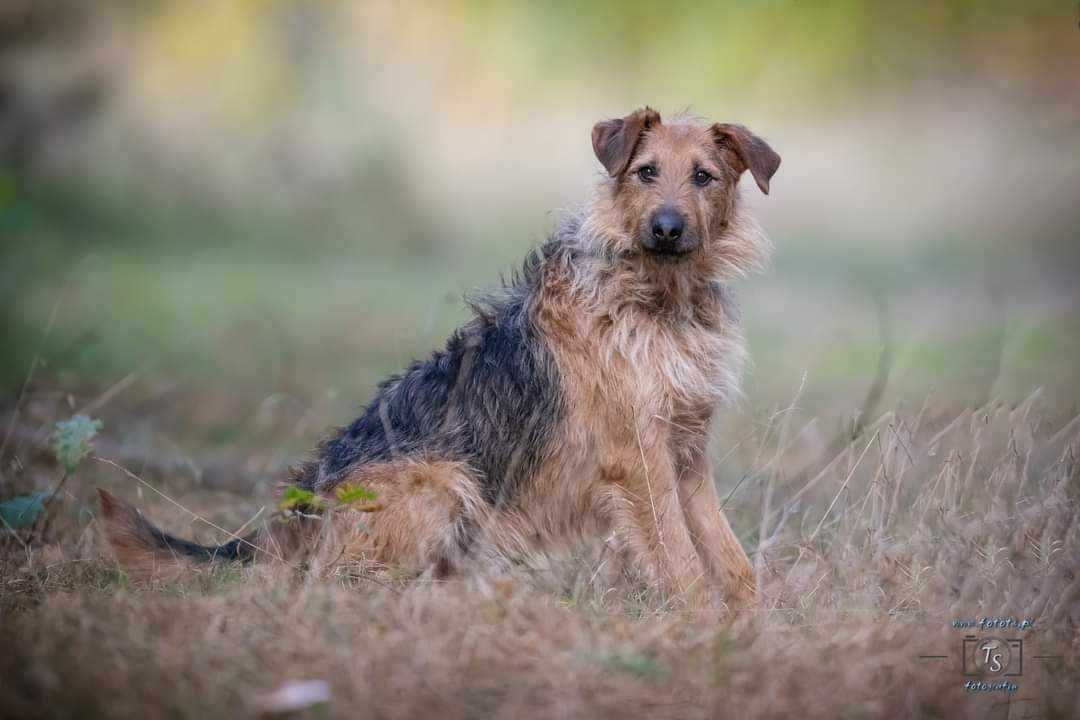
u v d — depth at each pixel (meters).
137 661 6.82
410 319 21.83
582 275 9.68
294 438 14.45
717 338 9.94
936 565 8.68
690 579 9.23
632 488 9.53
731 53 29.88
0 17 22.92
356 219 34.50
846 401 16.08
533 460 9.71
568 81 34.16
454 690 6.57
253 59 34.12
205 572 9.02
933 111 34.72
